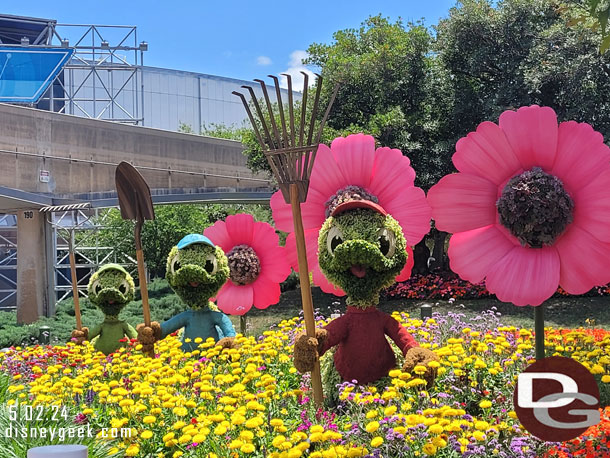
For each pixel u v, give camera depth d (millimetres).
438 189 4930
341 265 5703
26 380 7676
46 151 20750
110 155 21547
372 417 4383
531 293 4645
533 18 17719
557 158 4699
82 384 5719
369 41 20781
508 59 17438
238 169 23344
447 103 18891
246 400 5047
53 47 27234
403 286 17672
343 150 6340
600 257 4539
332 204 6145
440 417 4133
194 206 24422
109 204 20000
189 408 5098
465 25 17719
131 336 9461
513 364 5719
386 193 6254
